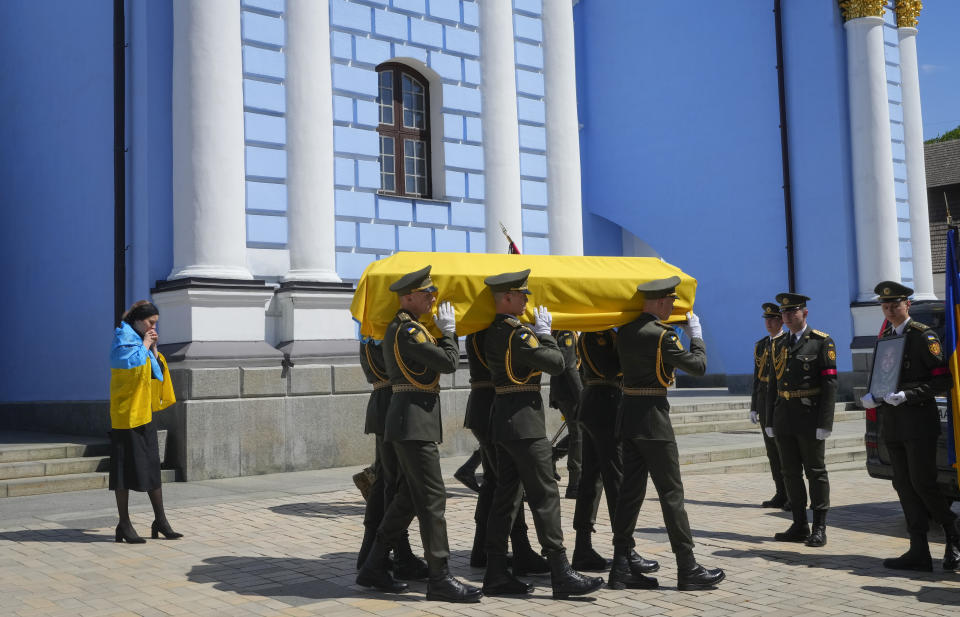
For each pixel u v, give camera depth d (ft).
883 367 20.61
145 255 37.22
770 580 19.17
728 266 66.54
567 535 23.84
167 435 34.40
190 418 33.94
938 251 89.66
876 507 28.48
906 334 20.29
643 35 71.67
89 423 40.60
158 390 24.18
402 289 18.19
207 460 34.17
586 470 20.30
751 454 40.60
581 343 20.56
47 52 45.62
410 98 45.75
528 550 20.13
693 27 68.74
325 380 37.40
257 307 36.73
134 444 23.26
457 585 17.66
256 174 38.04
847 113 61.21
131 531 23.20
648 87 71.31
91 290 41.42
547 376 43.34
